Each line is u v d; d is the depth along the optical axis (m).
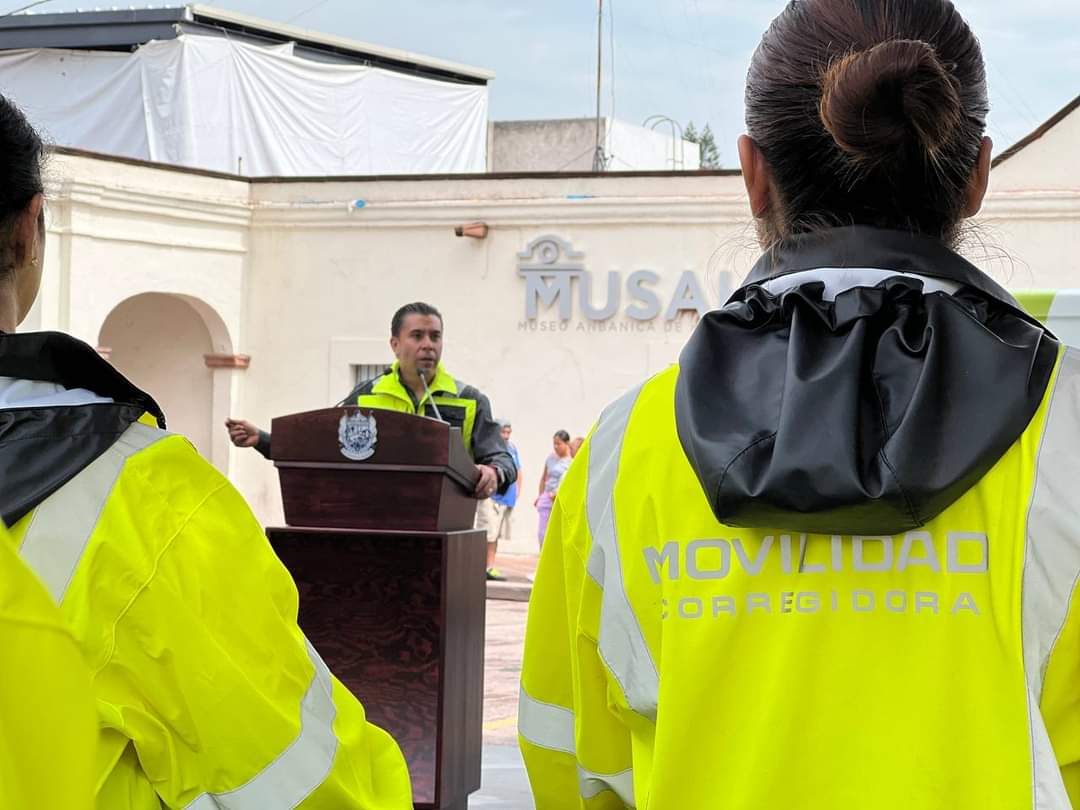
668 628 1.44
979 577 1.35
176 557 1.54
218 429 18.34
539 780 1.72
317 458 4.43
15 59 20.91
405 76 23.23
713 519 1.44
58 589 1.46
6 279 1.59
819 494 1.30
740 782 1.37
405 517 4.39
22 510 1.47
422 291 17.69
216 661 1.52
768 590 1.40
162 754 1.50
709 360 1.45
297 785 1.56
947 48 1.50
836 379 1.34
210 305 17.95
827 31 1.50
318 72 21.95
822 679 1.36
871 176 1.48
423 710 4.42
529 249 17.20
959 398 1.34
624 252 16.86
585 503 1.55
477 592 4.76
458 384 5.80
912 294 1.41
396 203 17.70
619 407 1.56
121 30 21.30
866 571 1.38
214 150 20.70
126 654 1.48
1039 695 1.34
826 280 1.47
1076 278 15.06
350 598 4.49
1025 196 15.14
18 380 1.57
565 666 1.68
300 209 18.08
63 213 16.53
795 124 1.50
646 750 1.51
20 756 1.14
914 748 1.33
